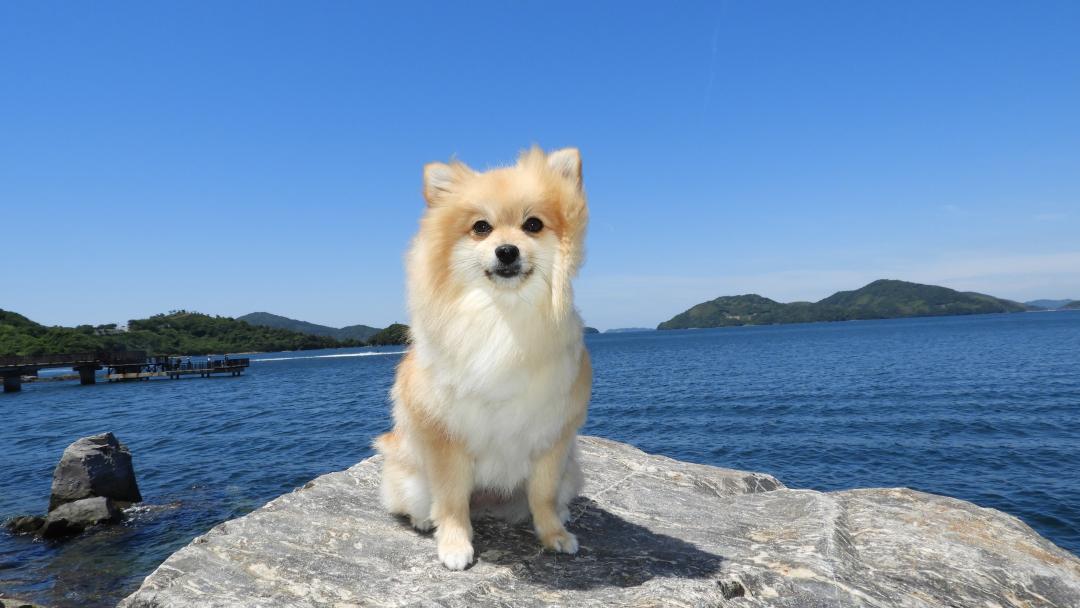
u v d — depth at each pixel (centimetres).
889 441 321
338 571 61
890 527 73
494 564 62
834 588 55
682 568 60
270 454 343
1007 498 215
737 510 82
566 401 62
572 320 61
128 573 168
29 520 207
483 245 59
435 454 63
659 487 91
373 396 692
